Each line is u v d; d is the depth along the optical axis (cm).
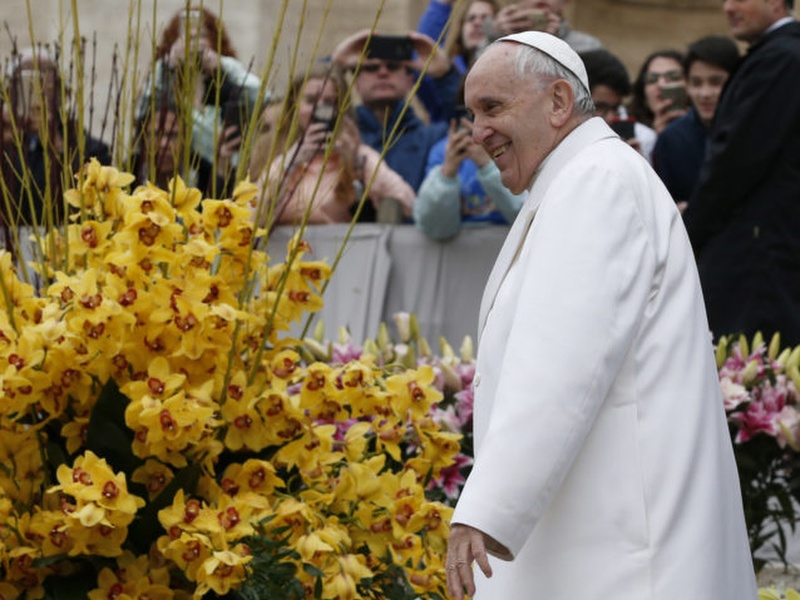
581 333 624
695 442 643
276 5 2084
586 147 677
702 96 1416
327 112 1161
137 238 707
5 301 727
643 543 633
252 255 746
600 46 1408
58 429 734
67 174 762
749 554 675
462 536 621
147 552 721
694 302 665
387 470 775
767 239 1252
